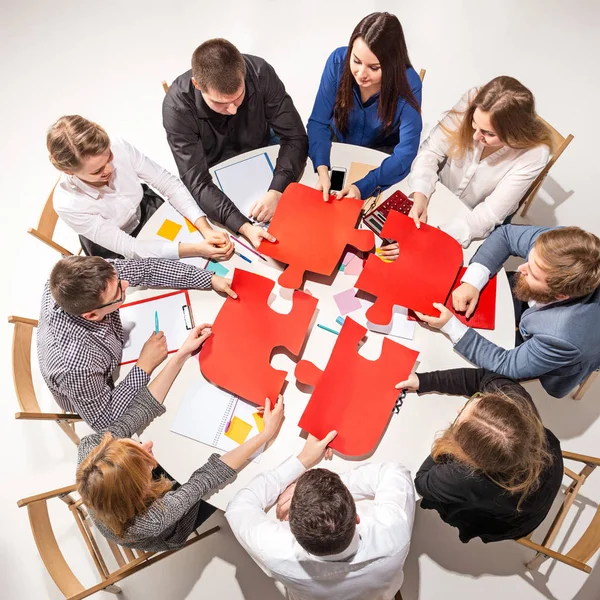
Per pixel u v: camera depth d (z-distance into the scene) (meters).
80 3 3.40
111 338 1.69
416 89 2.06
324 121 2.15
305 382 1.60
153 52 3.23
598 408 2.32
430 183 1.97
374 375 1.61
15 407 2.43
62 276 1.50
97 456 1.41
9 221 2.82
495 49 3.10
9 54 3.27
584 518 2.15
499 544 2.12
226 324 1.70
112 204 2.02
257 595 2.09
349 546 1.29
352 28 3.22
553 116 2.93
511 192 1.93
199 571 2.13
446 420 1.59
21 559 2.18
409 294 1.72
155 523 1.47
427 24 3.18
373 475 1.48
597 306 1.59
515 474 1.38
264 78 1.99
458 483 1.44
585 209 2.73
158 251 1.89
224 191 2.01
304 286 1.79
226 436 1.60
